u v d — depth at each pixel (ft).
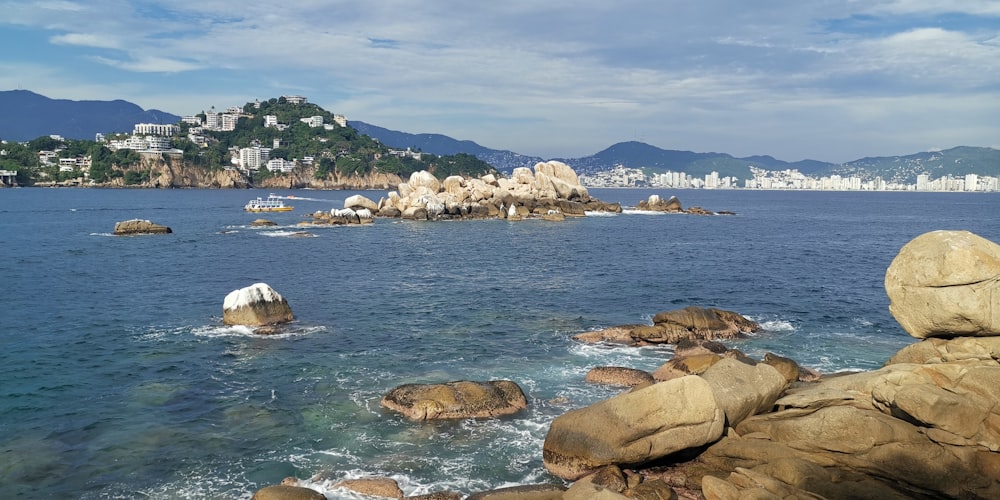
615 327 103.14
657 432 55.62
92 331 105.09
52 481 55.88
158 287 146.00
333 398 75.82
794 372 74.95
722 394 58.65
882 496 50.06
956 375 54.19
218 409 72.28
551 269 181.06
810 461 53.52
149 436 65.00
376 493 53.36
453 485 55.67
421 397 71.00
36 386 78.74
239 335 103.65
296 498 50.08
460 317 119.03
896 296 61.36
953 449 50.93
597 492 46.88
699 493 52.39
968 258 56.49
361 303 131.64
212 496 53.88
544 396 76.33
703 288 150.51
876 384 57.00
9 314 116.67
